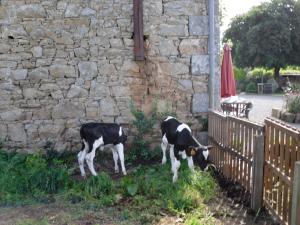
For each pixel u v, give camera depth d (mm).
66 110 5543
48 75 5480
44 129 5543
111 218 3402
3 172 4441
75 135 5578
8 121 5500
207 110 5680
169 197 3812
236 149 4230
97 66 5512
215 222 3336
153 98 5602
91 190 3971
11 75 5445
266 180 3561
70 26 5430
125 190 4000
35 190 4012
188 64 5598
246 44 26219
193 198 3721
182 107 5660
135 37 5422
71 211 3551
